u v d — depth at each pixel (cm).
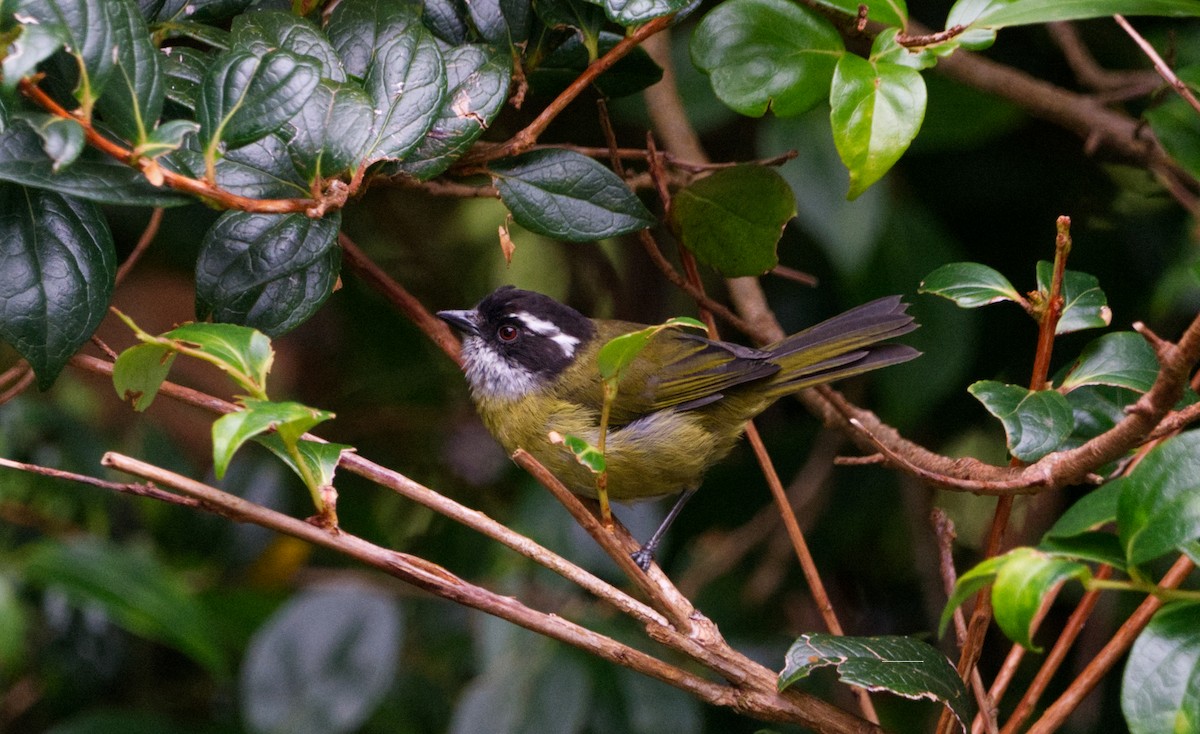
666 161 805
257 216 584
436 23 688
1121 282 1052
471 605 555
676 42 1015
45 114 476
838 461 639
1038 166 1062
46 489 1004
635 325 989
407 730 985
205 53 644
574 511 573
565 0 649
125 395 534
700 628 591
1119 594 988
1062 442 568
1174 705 443
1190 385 684
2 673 980
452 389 1263
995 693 604
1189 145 752
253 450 1095
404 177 654
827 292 1116
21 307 554
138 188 520
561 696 889
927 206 1064
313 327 1298
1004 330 1055
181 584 923
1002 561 459
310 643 884
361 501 1147
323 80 578
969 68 957
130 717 938
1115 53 1096
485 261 1318
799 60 671
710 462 959
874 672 554
